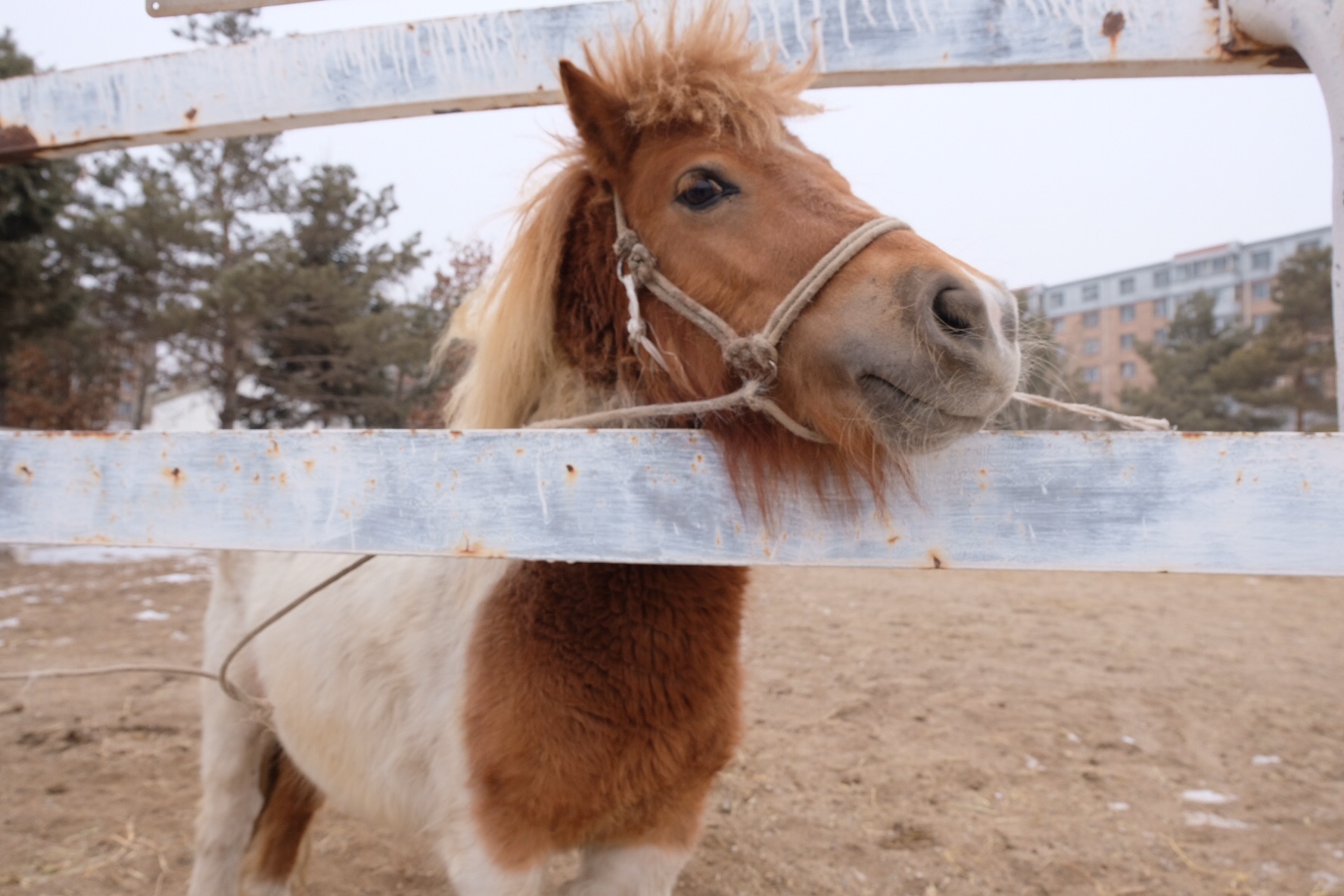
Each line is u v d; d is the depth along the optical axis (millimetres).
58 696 4188
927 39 1471
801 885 2627
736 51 1567
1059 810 3096
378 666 1744
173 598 6629
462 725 1522
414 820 1727
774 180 1477
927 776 3359
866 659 4973
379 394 17953
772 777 3355
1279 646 5426
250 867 2377
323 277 16234
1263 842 2883
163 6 1794
